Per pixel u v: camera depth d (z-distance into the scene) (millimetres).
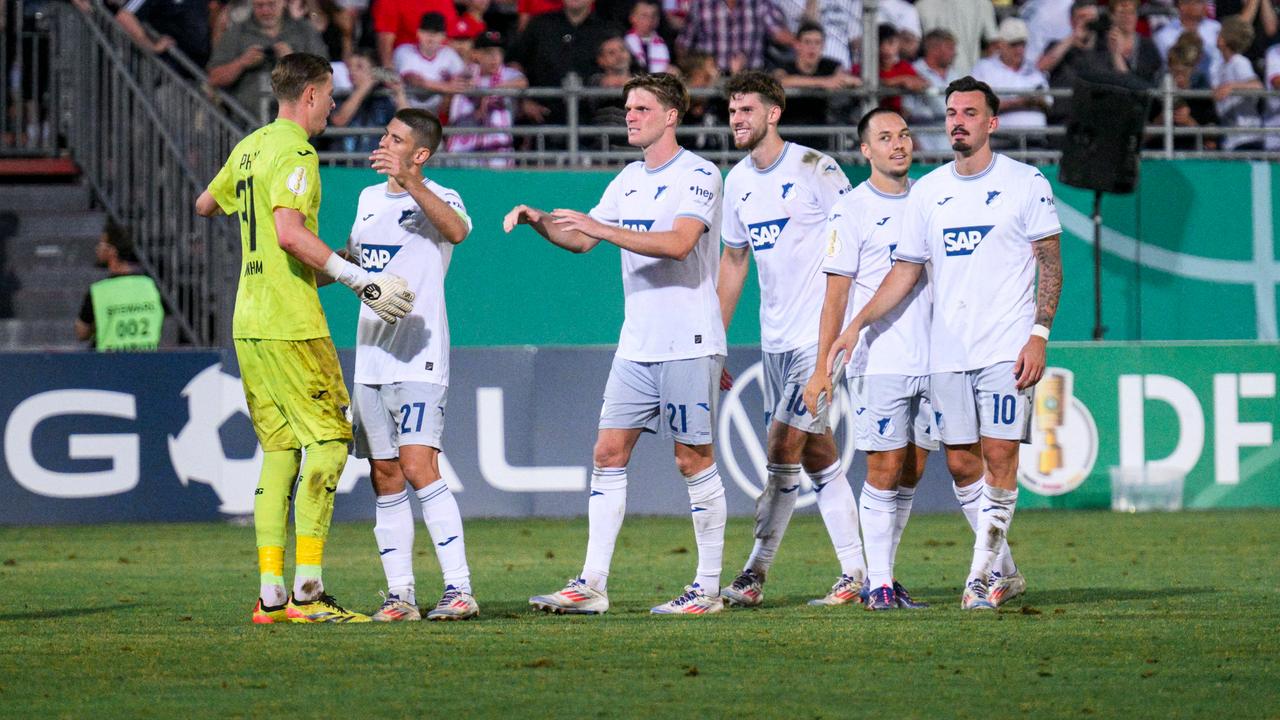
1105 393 40906
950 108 21719
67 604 23578
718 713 14734
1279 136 47344
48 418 37594
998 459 21844
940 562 29500
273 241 20641
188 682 16359
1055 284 21609
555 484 39031
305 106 21062
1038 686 16031
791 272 23109
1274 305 44062
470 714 14703
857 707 15008
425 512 21516
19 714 14781
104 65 43938
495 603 23672
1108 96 40781
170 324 42250
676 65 46188
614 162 43531
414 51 44250
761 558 23062
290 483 21188
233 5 43250
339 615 21016
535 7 46719
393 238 21359
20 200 45125
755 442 39375
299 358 20656
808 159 23266
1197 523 37188
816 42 43938
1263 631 19781
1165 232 43688
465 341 41312
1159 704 15109
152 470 37906
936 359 22000
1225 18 47531
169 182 42781
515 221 21391
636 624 20641
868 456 22641
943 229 21812
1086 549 31703
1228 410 41219
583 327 41594
